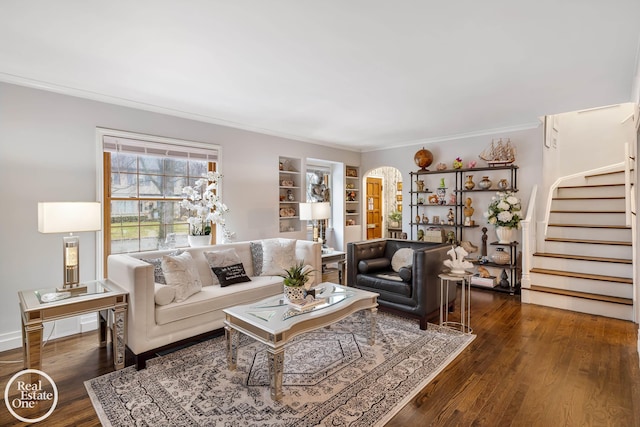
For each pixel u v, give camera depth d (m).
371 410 2.08
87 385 2.37
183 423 1.96
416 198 6.13
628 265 4.04
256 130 5.01
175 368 2.62
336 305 2.70
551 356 2.83
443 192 5.68
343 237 6.61
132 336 2.63
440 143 5.78
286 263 4.01
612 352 2.90
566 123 6.05
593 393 2.28
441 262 3.76
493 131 5.18
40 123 3.18
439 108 4.02
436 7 1.96
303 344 3.07
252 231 4.99
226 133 4.68
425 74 2.97
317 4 1.92
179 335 2.83
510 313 3.95
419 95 3.54
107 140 3.60
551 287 4.34
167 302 2.82
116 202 3.78
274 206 5.30
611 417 2.03
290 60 2.68
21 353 2.96
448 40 2.36
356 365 2.66
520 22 2.13
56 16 2.04
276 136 5.32
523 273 4.41
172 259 3.00
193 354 2.86
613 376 2.50
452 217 5.53
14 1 1.87
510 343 3.10
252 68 2.83
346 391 2.29
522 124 4.84
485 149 5.28
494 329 3.45
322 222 6.67
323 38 2.32
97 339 3.23
